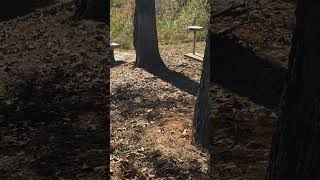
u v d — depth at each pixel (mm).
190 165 6852
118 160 7082
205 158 7113
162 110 9633
